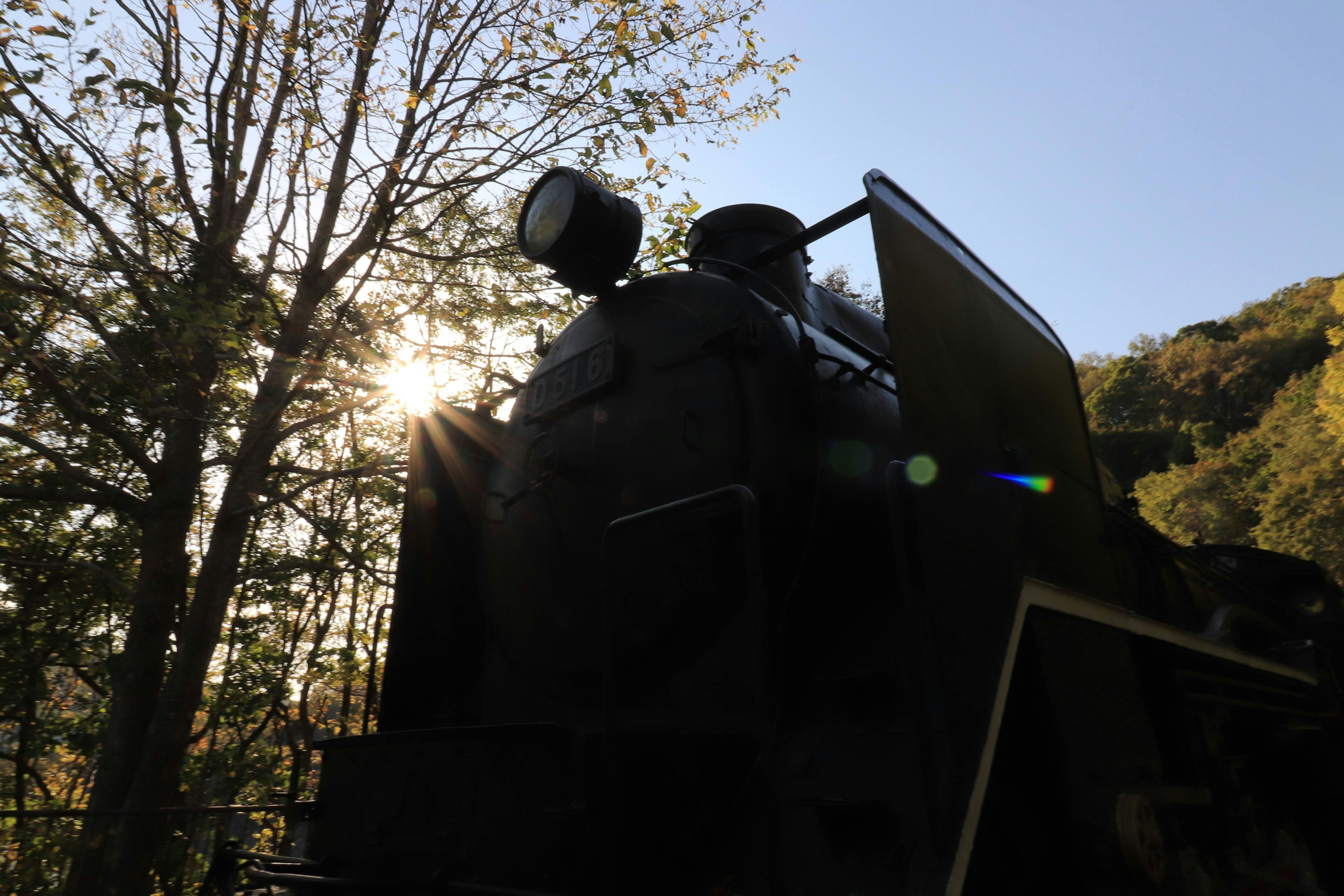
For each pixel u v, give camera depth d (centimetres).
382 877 234
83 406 666
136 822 628
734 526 243
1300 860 384
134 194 656
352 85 756
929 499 176
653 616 255
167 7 668
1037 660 191
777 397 256
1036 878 191
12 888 709
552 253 310
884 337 379
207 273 727
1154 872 193
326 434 989
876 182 215
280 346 743
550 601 291
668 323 292
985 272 274
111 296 658
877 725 199
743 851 204
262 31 675
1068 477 275
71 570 881
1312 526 2966
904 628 169
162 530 704
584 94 751
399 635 351
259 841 951
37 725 913
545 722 292
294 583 1052
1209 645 321
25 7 544
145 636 684
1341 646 582
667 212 809
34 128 597
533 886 197
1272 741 414
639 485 272
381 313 814
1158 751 245
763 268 326
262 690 982
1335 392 2969
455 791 222
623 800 202
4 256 571
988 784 186
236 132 774
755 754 221
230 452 911
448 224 896
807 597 244
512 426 347
